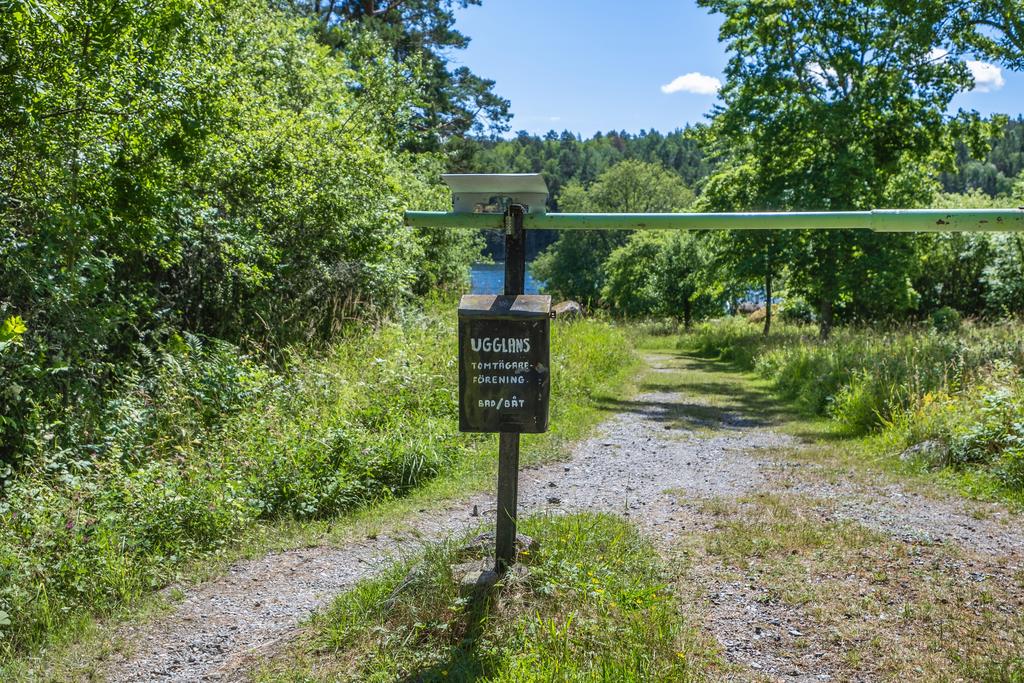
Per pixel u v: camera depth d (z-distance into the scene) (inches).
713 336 1207.6
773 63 965.2
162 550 220.7
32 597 179.6
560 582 168.6
